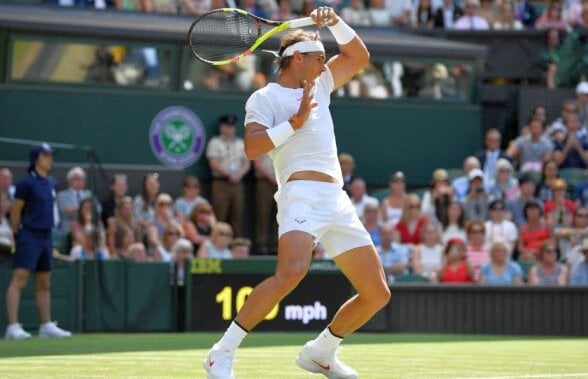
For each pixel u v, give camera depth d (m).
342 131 29.62
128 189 25.47
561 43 31.67
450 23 32.22
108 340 18.62
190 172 27.97
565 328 21.62
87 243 22.23
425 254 23.56
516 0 32.94
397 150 30.03
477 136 30.58
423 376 11.65
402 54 29.61
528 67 31.70
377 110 29.88
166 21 28.73
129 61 27.52
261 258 21.16
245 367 12.70
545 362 13.98
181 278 21.41
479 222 23.81
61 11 28.31
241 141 27.44
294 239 9.64
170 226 23.12
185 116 27.89
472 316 21.81
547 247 22.69
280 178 10.04
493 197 26.56
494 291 21.78
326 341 10.34
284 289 9.61
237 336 9.66
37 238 19.22
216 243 23.02
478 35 31.78
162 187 25.89
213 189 27.22
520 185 26.97
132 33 27.22
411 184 30.16
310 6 30.48
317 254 22.70
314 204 9.75
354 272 10.04
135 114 27.59
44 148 19.27
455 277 22.41
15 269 19.19
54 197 19.84
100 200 24.83
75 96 27.14
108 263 21.09
